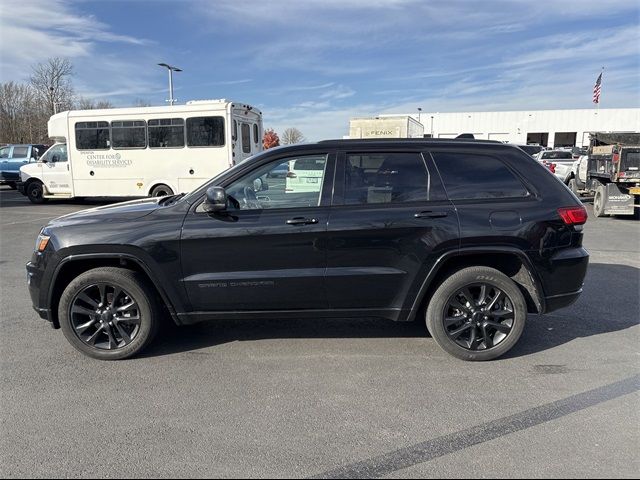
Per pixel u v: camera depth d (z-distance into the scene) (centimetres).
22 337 461
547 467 265
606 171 1312
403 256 392
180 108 1373
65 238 394
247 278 393
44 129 5456
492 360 407
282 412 324
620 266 741
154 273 391
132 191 1439
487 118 5806
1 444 288
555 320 504
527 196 400
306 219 387
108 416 320
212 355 419
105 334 414
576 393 349
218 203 375
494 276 396
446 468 265
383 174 400
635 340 450
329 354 421
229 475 260
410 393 350
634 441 288
